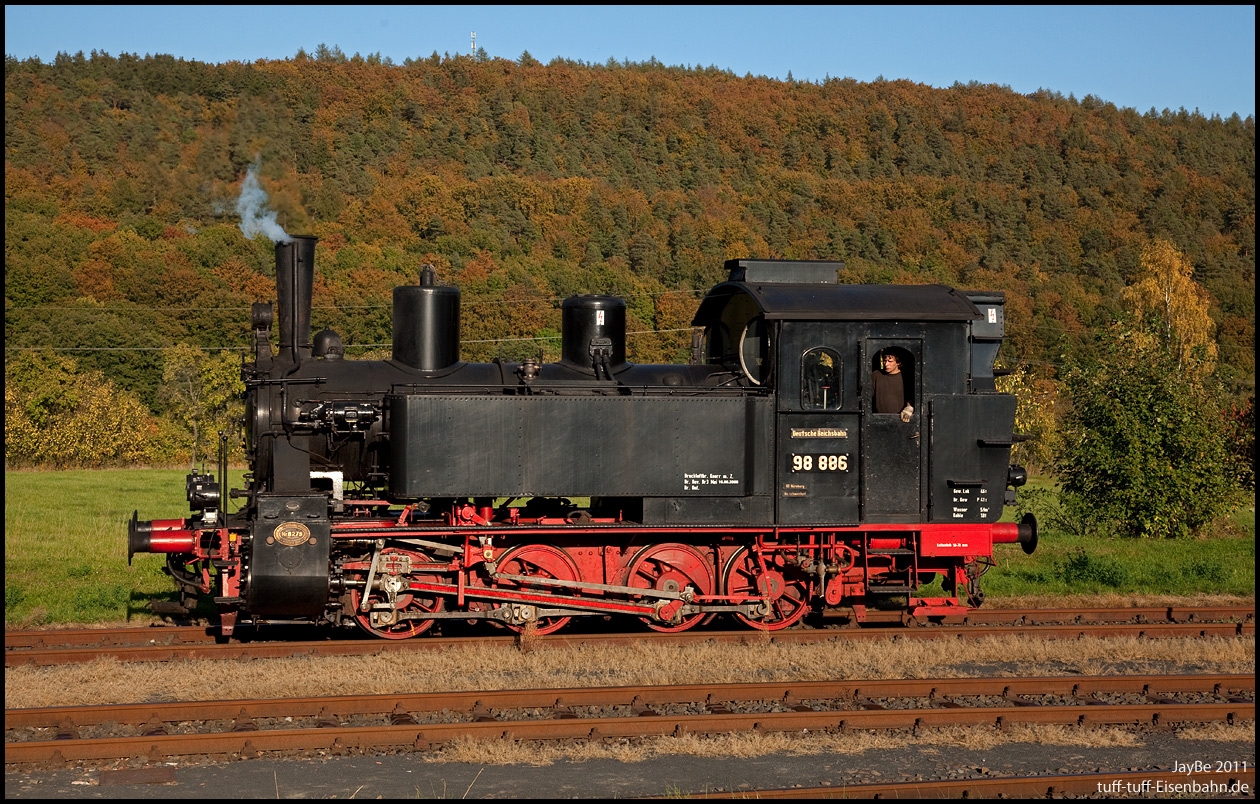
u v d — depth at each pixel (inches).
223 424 1526.8
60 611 463.8
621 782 278.1
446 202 2389.3
